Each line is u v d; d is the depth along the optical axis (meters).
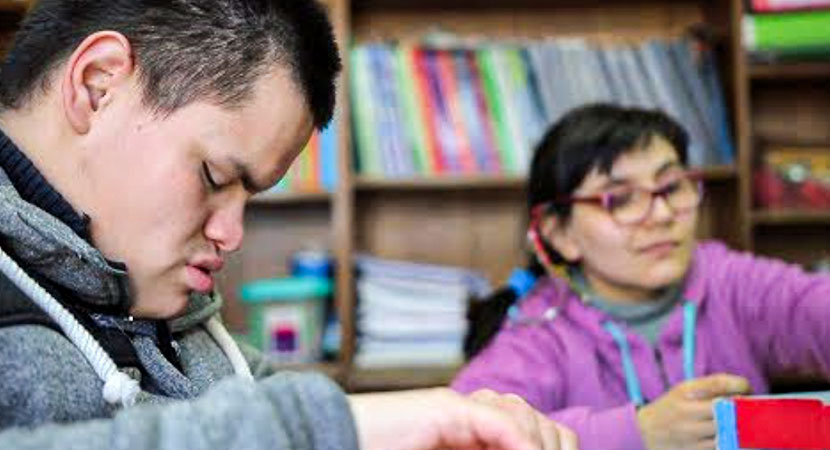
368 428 0.45
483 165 1.95
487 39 2.10
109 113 0.57
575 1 2.15
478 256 2.16
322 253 2.08
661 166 1.19
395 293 1.89
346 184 1.89
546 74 1.93
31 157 0.58
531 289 1.32
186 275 0.60
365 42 2.12
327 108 0.64
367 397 0.47
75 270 0.57
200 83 0.56
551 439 0.50
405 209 2.17
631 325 1.21
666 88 1.93
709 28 2.02
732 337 1.20
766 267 1.25
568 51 1.94
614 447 0.88
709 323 1.21
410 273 1.89
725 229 2.03
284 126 0.59
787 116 2.17
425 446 0.45
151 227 0.58
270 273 2.15
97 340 0.58
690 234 1.21
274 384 0.45
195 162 0.57
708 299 1.23
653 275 1.19
